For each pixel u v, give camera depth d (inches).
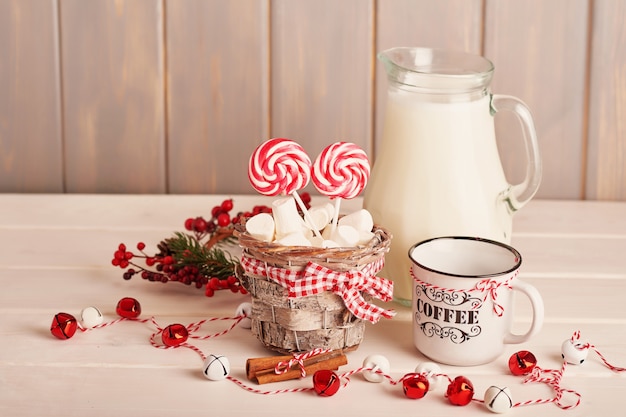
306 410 29.2
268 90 53.5
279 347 32.4
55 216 49.4
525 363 31.0
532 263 42.4
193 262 39.0
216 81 53.6
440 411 29.2
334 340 32.2
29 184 55.8
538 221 49.3
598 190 54.6
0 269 41.3
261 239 31.9
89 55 53.5
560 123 53.6
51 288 39.2
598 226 48.5
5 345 33.6
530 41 52.4
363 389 30.7
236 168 55.0
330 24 52.3
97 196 53.4
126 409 29.1
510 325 32.2
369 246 32.0
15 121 54.7
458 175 36.2
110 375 31.4
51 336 34.4
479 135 36.9
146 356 32.9
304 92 53.4
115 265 39.4
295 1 52.1
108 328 35.3
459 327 31.2
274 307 31.8
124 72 53.7
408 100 36.5
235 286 37.7
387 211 37.0
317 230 33.5
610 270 41.6
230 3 52.3
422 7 51.9
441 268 34.6
